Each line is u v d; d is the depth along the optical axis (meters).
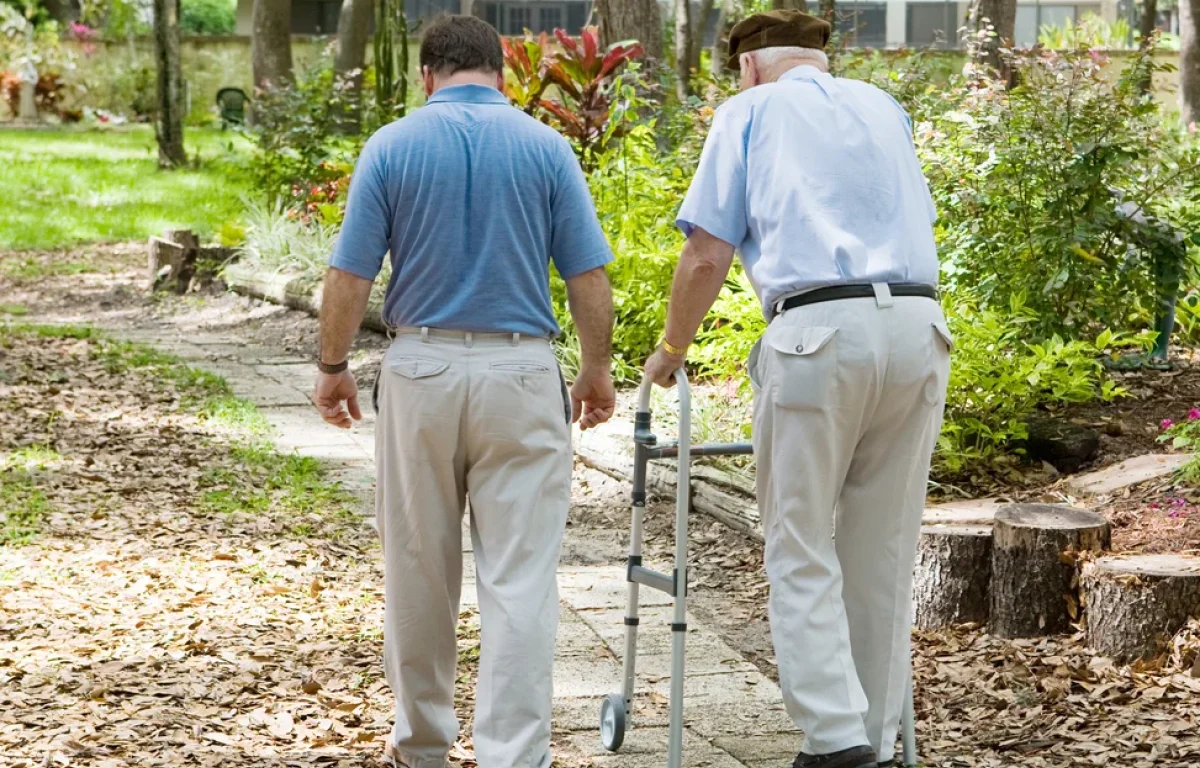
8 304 21.70
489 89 5.54
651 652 7.76
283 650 7.66
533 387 5.37
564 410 5.52
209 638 7.82
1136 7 37.41
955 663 7.39
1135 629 7.08
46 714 6.63
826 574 5.51
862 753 5.33
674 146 17.70
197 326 19.92
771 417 5.49
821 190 5.44
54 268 24.98
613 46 16.77
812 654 5.42
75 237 28.03
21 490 11.01
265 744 6.34
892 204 5.50
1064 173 11.67
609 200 15.28
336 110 26.70
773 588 5.58
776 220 5.46
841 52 17.08
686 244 5.65
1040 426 10.38
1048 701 6.74
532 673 5.30
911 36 41.88
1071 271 11.54
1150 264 11.99
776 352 5.42
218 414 14.01
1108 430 10.67
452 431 5.34
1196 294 13.32
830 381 5.34
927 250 5.56
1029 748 6.27
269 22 42.09
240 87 51.62
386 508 5.53
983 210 12.07
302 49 50.06
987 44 15.42
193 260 22.55
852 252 5.36
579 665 7.54
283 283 20.39
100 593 8.64
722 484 10.43
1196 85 25.36
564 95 17.16
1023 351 11.33
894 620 5.71
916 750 6.27
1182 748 6.07
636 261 13.99
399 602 5.57
